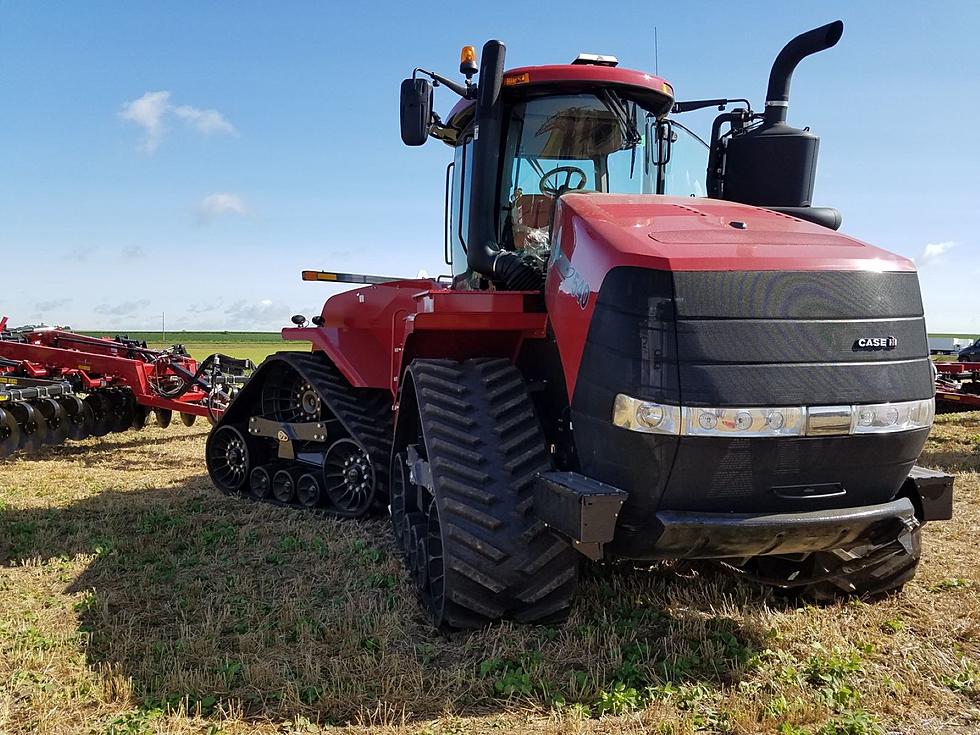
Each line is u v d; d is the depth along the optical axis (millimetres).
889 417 3219
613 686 3266
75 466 8719
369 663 3463
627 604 4184
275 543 5543
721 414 3074
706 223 3631
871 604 4215
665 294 3133
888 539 3543
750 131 4637
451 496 3703
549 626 3795
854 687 3258
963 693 3260
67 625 4020
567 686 3291
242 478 7254
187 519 6199
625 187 4738
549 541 3648
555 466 3828
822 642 3742
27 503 6742
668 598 4297
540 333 4152
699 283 3131
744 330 3119
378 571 4789
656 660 3561
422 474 4238
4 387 9336
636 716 3066
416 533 4391
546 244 4613
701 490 3199
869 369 3207
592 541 3160
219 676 3383
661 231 3469
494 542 3617
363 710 3129
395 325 5539
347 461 6379
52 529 5875
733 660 3535
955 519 5895
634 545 3445
